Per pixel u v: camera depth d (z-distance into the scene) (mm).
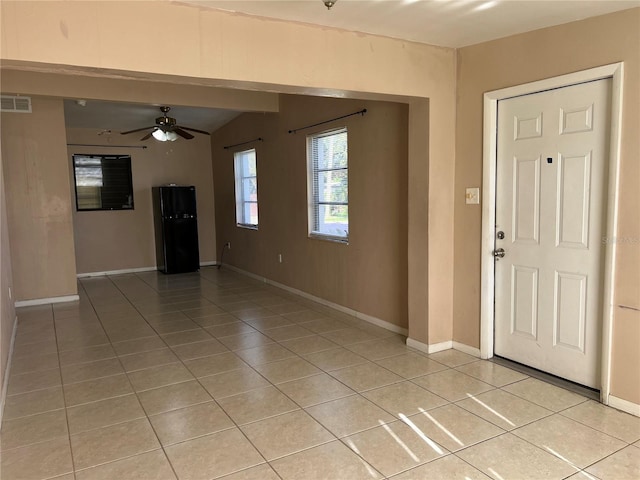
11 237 5543
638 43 2543
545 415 2715
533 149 3168
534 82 3072
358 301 4852
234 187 7621
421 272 3754
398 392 3072
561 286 3082
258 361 3691
